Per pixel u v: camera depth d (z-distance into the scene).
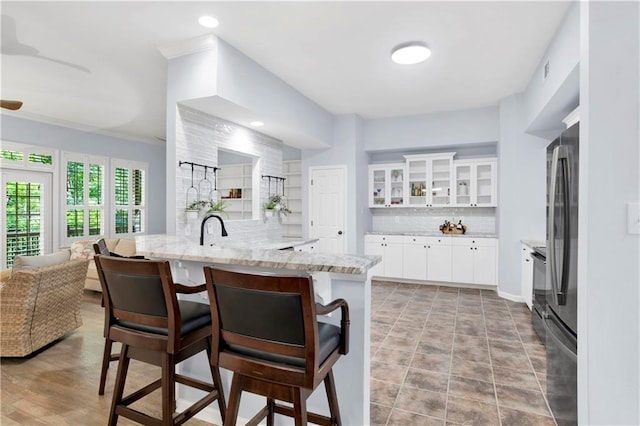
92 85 4.05
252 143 4.25
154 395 2.26
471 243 5.22
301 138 4.78
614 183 1.35
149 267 1.48
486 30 2.89
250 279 1.22
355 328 1.71
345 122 5.45
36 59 3.34
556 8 2.58
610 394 1.36
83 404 2.15
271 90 3.73
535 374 2.54
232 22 2.72
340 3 2.50
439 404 2.16
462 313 4.01
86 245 5.07
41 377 2.50
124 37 2.93
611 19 1.36
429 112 5.34
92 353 2.94
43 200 5.54
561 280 1.92
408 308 4.22
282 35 2.94
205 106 3.23
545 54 3.27
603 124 1.36
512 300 4.57
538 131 4.36
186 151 3.23
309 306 1.16
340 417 1.67
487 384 2.40
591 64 1.37
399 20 2.72
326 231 5.60
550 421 1.98
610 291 1.36
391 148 5.65
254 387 1.33
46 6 2.46
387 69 3.67
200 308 1.75
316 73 3.76
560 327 1.95
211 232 3.55
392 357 2.84
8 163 5.06
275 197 4.64
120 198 6.76
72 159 5.92
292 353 1.21
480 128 5.10
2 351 2.72
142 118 5.54
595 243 1.37
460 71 3.75
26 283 2.72
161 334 1.54
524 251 4.32
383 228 6.32
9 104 3.11
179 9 2.54
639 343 1.34
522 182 4.49
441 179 5.68
